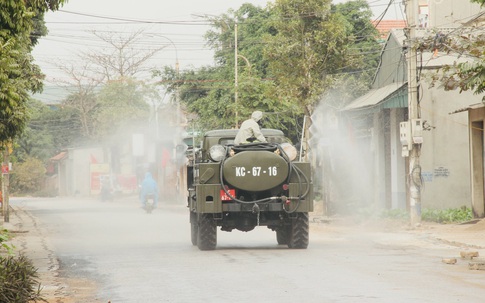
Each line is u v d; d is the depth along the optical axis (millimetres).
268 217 51062
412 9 68500
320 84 98625
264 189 48844
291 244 50562
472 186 75875
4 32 37531
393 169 90438
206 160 52438
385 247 51812
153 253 49375
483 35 48500
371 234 64188
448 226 68250
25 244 59844
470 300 27938
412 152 69562
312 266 39500
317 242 56625
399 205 88812
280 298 28922
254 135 51281
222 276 36062
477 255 43844
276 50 98562
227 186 49250
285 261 42156
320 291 30453
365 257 44312
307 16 98562
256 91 125125
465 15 91250
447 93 83625
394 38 91688
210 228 50188
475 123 76250
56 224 86438
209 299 29297
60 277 38312
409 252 47719
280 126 125312
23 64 62156
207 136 54688
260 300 28594
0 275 29391
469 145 76688
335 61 99375
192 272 38062
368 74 122625
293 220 50188
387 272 36688
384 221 74938
